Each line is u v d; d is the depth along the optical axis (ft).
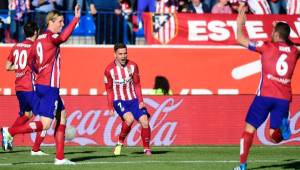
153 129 133.39
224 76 145.69
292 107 135.74
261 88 90.43
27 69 119.65
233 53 146.00
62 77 142.00
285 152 122.01
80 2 155.63
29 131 96.63
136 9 160.15
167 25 147.95
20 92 120.16
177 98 134.41
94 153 117.50
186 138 134.41
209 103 135.33
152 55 143.64
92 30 153.99
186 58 144.66
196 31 148.15
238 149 126.41
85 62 142.61
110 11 158.10
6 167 95.81
